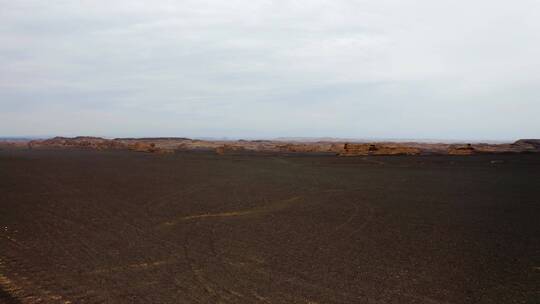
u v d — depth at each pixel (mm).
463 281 8047
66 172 34938
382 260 9531
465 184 26453
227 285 7770
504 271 8703
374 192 22594
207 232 12609
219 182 27594
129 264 9188
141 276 8320
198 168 40906
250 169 40094
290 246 10875
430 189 23891
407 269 8820
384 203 18672
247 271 8672
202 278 8203
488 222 14203
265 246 10875
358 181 28719
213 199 19797
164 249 10516
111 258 9672
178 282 7945
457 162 51375
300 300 7016
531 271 8711
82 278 8188
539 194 21484
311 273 8539
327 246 10875
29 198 19938
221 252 10227
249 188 24297
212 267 8953
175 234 12328
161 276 8312
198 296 7195
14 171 35656
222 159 59844
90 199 19656
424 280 8102
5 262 9312
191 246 10844
